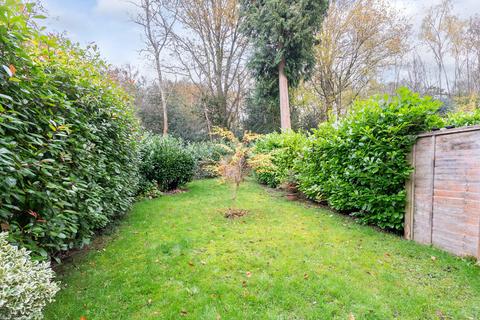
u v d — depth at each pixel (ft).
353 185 13.11
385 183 11.57
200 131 59.98
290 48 40.06
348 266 8.52
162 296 6.96
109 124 10.85
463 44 53.31
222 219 14.05
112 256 9.47
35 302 4.48
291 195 19.25
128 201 13.87
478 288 7.09
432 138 9.96
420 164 10.53
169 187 24.43
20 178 5.52
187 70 55.06
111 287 7.40
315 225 12.88
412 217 10.84
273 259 9.09
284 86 41.09
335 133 14.53
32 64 6.42
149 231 12.14
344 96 57.06
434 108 10.52
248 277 7.90
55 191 6.70
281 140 23.25
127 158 13.57
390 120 11.44
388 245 10.25
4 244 4.60
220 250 9.89
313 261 8.91
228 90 58.95
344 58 52.75
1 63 5.51
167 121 56.29
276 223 13.26
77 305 6.53
